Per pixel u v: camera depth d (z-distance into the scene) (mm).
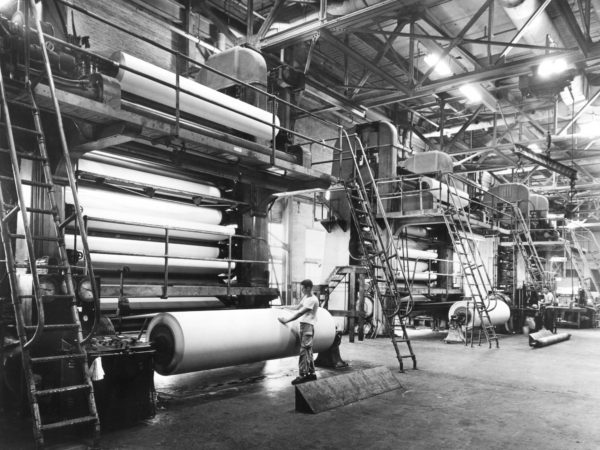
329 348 9781
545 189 27703
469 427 6098
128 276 8547
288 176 10391
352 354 11727
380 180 15625
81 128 6902
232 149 8445
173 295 8289
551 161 21281
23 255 6500
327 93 16422
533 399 7660
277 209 20062
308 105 20156
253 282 10141
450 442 5523
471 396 7738
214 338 7371
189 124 7848
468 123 20344
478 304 14688
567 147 24531
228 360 7660
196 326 7238
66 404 5652
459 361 11125
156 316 7391
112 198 8125
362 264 15523
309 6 14375
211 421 6105
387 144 15938
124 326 8562
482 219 18391
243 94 10023
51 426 4660
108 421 5770
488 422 6332
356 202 15734
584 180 30281
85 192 7789
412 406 7039
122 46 12680
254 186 10328
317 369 9602
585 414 6840
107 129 6812
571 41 16375
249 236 10023
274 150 9289
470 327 15039
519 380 9141
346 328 15922
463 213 15102
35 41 6055
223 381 8461
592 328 22641
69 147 7113
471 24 13188
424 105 21734
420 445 5406
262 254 10352
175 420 6113
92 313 6621
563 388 8531
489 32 13516
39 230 6656
